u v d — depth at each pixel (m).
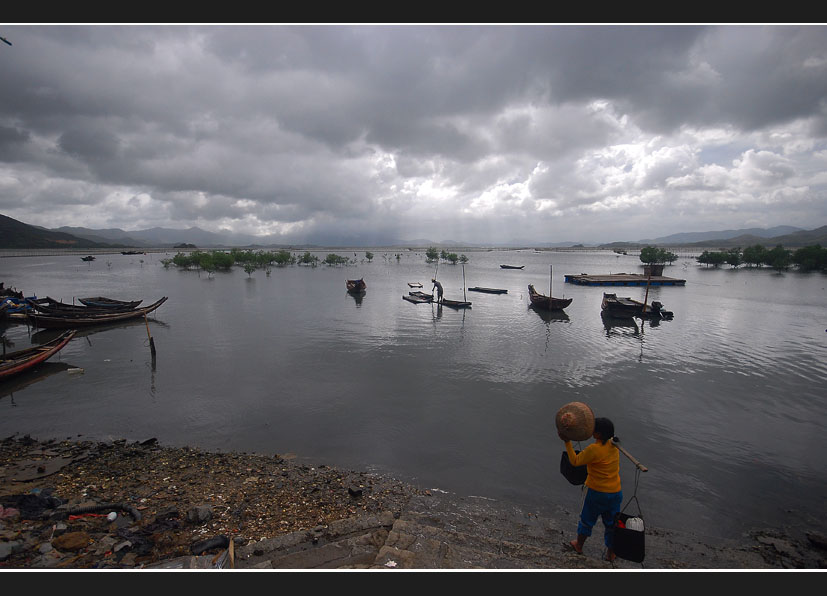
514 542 7.68
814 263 80.50
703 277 70.88
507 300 43.50
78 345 23.70
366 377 18.28
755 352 23.02
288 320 31.34
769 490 10.25
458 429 13.34
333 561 5.85
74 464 10.13
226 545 6.47
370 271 84.94
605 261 135.25
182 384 17.19
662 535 8.39
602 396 16.36
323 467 10.76
